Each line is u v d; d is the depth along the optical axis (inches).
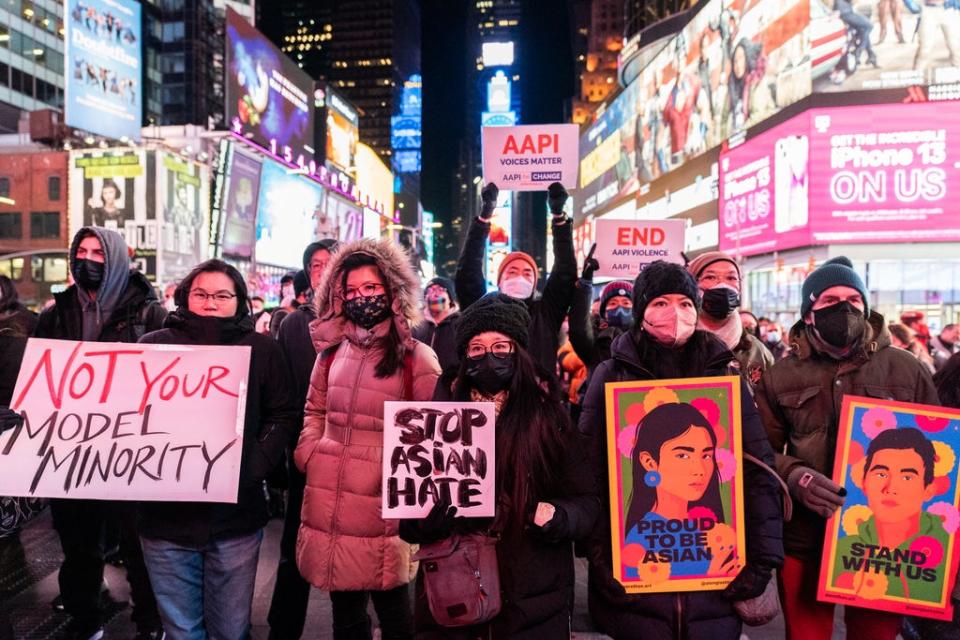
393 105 7421.3
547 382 99.6
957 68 1208.8
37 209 1690.5
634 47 2508.6
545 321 173.0
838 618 167.3
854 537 104.0
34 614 166.7
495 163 209.3
